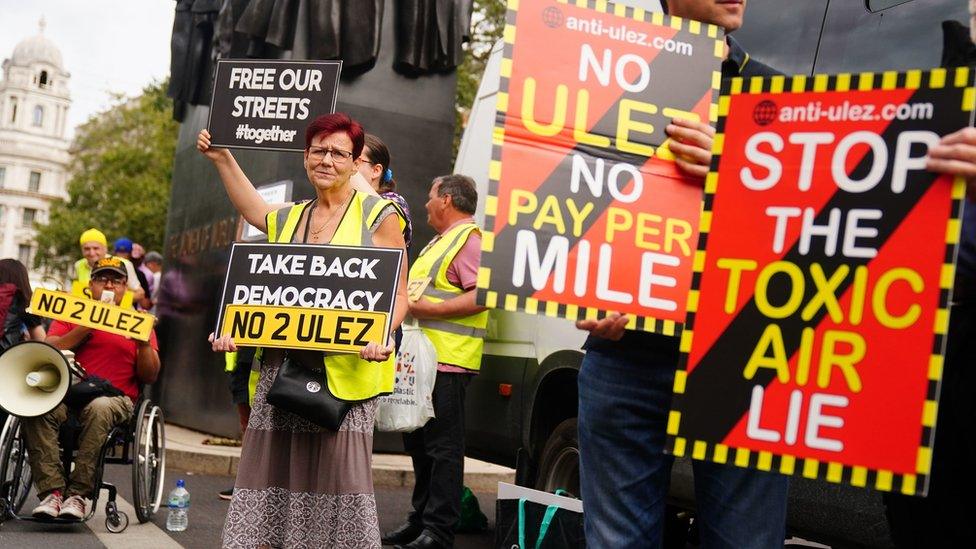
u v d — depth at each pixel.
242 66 5.39
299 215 4.61
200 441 10.27
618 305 2.63
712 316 2.30
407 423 5.56
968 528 2.58
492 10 22.00
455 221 6.09
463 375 5.89
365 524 4.30
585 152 2.65
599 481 2.98
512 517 4.68
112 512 6.41
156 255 15.95
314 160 4.51
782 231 2.26
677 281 2.66
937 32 3.87
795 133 2.27
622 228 2.65
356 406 4.32
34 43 136.88
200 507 7.49
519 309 2.58
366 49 9.63
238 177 5.05
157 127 40.19
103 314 6.77
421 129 10.00
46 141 133.50
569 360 5.65
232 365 7.16
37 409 6.22
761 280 2.27
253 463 4.38
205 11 12.09
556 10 2.66
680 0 2.96
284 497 4.38
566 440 5.67
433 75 10.06
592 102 2.66
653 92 2.70
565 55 2.66
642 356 2.90
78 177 43.84
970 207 2.46
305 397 4.18
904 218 2.15
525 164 2.62
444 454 5.85
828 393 2.17
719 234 2.32
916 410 2.09
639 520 2.94
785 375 2.22
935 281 2.10
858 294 2.17
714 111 2.71
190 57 12.41
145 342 6.80
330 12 9.67
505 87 2.62
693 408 2.29
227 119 5.38
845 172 2.21
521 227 2.60
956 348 2.52
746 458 2.23
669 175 2.68
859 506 3.89
